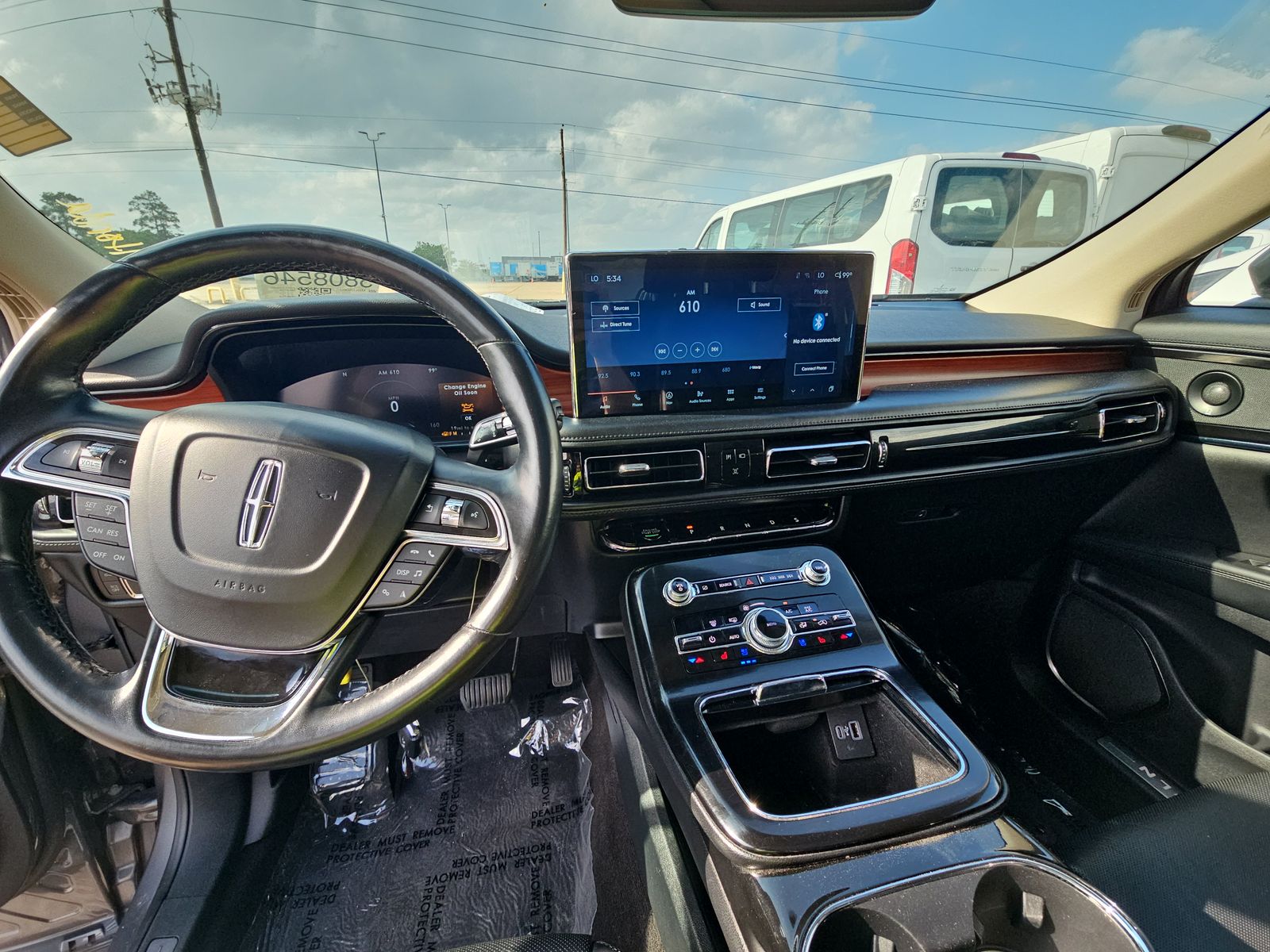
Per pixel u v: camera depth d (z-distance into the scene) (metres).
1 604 0.68
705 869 0.95
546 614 1.36
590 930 1.22
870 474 1.25
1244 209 1.25
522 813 1.45
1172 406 1.43
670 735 0.97
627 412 1.17
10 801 0.98
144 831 1.22
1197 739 1.33
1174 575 1.37
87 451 0.69
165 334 1.38
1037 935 0.79
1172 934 0.82
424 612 1.34
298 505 0.68
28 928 1.15
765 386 1.20
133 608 0.97
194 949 1.11
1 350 1.20
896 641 1.46
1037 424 1.31
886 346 1.37
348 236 0.67
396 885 1.32
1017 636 1.68
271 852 1.32
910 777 1.00
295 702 0.69
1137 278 1.46
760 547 1.28
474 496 0.71
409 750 1.61
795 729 1.10
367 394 1.33
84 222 1.29
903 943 0.76
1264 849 0.90
